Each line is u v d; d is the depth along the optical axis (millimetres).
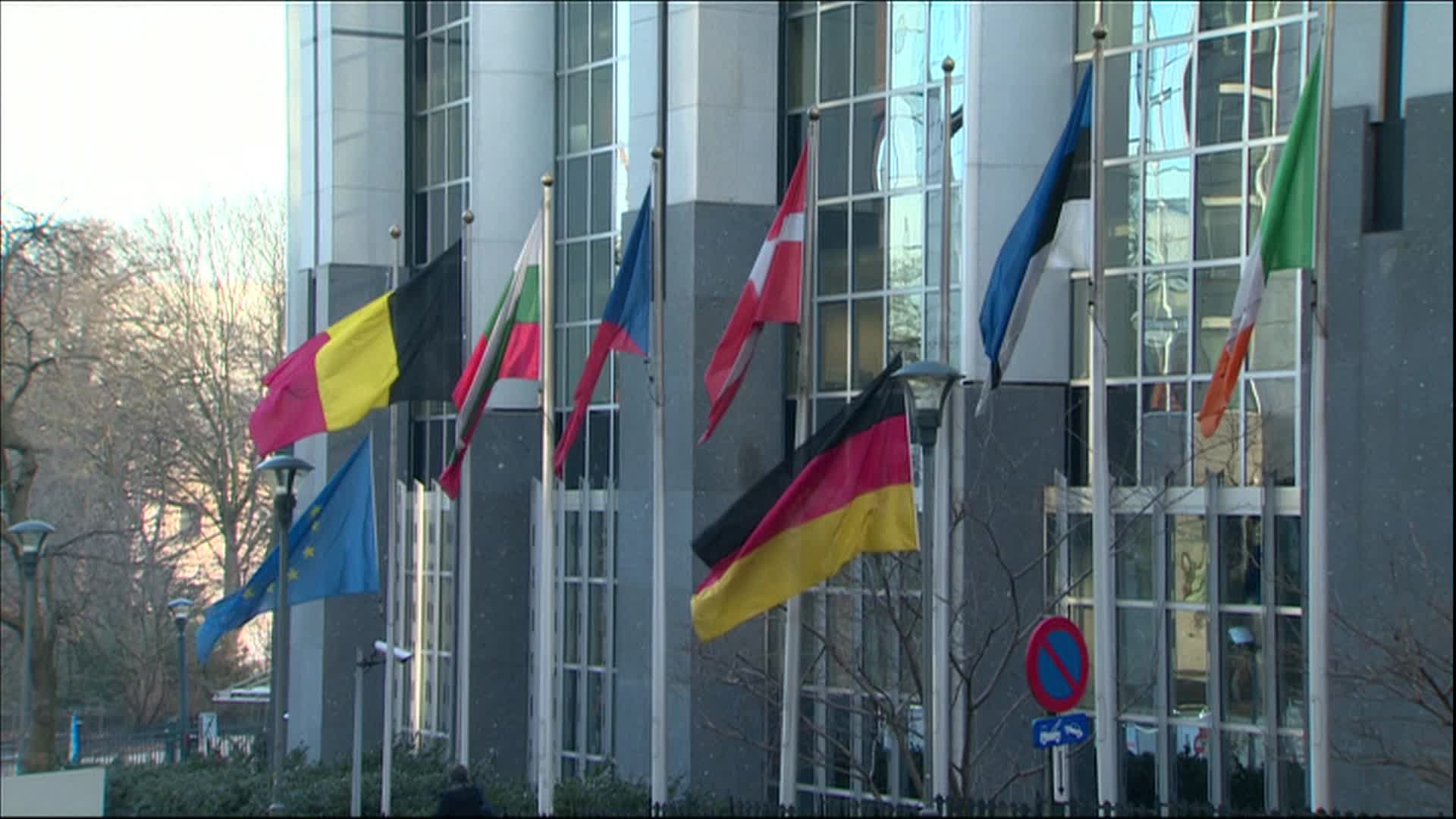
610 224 40406
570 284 41438
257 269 81438
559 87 42094
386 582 44281
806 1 36531
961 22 33875
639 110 37594
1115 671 30016
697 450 35500
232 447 70312
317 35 46125
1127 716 30984
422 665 44594
